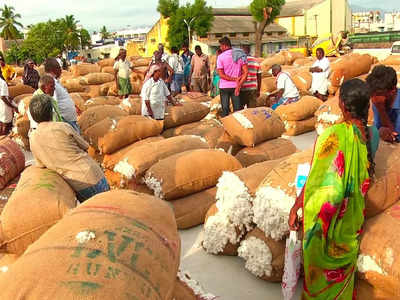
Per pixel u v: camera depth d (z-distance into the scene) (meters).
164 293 2.04
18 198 3.22
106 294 1.78
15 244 3.12
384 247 2.88
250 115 6.01
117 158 5.97
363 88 2.67
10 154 5.07
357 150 2.62
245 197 3.73
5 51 81.19
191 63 12.86
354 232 2.79
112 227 2.16
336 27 66.81
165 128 7.46
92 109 6.71
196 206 4.59
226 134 6.27
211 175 4.62
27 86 10.95
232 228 3.87
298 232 3.13
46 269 1.87
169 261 2.22
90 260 1.92
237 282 3.62
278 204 3.34
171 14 55.72
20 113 8.31
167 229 2.43
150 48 61.91
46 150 3.92
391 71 3.56
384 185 3.07
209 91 13.16
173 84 12.74
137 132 6.13
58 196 3.25
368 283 3.02
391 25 83.31
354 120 2.72
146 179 4.64
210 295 2.90
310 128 8.72
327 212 2.60
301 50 32.09
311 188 2.64
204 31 53.84
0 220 3.13
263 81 12.06
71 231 2.13
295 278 2.95
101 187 4.07
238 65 7.68
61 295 1.75
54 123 4.02
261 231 3.62
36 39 78.81
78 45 84.94
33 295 1.77
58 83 5.88
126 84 12.12
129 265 1.98
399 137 3.65
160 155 5.05
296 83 12.32
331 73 11.02
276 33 63.72
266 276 3.54
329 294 2.81
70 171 3.94
